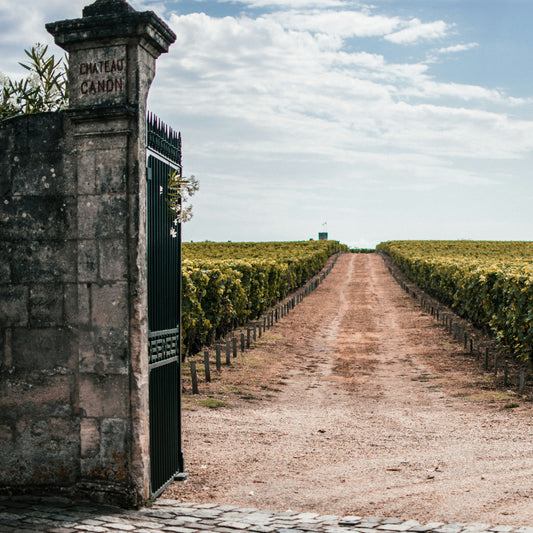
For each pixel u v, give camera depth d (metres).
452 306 28.12
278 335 22.77
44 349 6.11
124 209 5.85
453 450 8.53
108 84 5.88
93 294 5.93
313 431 9.76
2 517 5.47
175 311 6.97
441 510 5.89
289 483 6.99
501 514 5.68
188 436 9.02
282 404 12.01
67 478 6.05
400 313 30.27
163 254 6.60
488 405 11.60
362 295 40.09
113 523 5.32
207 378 13.48
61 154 6.06
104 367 5.91
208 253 57.41
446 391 13.20
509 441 8.88
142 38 5.82
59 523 5.30
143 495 5.89
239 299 22.81
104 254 5.90
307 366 16.88
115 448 5.89
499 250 67.69
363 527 5.21
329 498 6.41
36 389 6.11
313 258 52.16
